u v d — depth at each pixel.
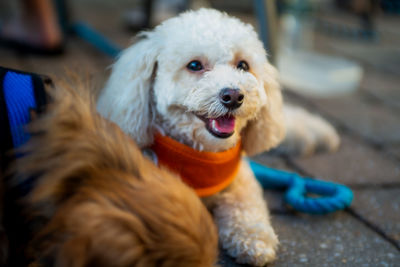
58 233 0.91
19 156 1.02
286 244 1.64
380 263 1.55
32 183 1.00
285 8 4.30
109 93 1.72
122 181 0.98
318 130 2.58
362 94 3.81
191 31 1.60
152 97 1.68
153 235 0.90
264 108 1.80
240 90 1.50
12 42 3.81
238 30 1.66
